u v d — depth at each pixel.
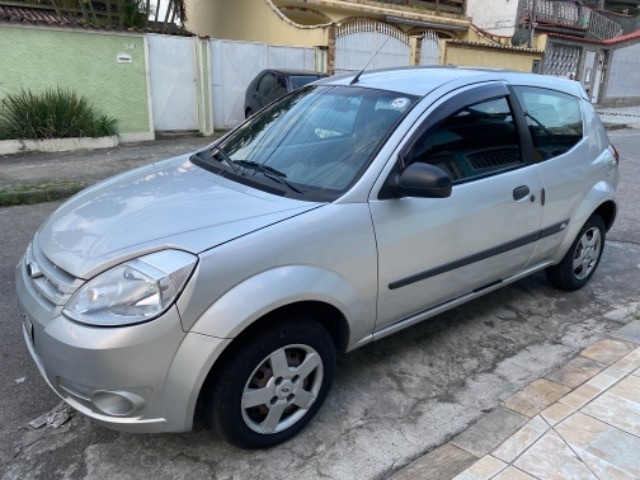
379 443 2.67
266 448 2.59
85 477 2.43
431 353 3.50
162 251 2.28
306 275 2.45
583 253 4.30
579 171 3.93
